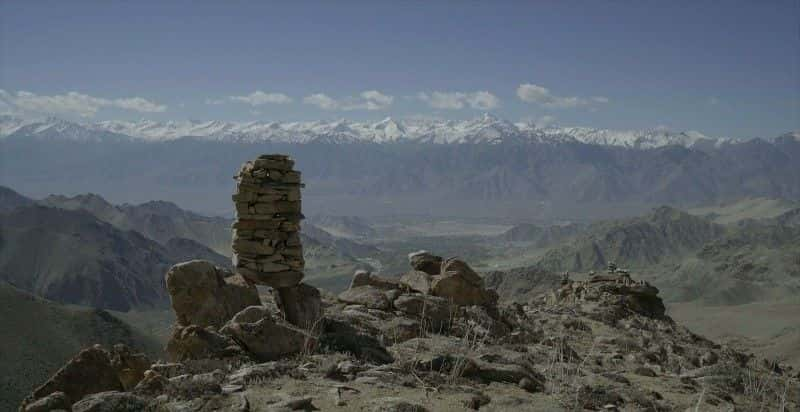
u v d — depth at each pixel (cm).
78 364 1341
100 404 1117
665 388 1855
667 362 2505
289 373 1447
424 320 2198
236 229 1948
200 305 1814
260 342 1573
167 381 1305
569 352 2244
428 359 1606
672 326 4178
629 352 2562
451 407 1295
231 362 1496
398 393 1367
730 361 2756
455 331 2188
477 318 2403
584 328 3256
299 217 1972
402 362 1591
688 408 1584
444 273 2705
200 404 1192
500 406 1354
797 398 2019
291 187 1978
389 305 2338
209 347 1545
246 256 1941
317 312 1941
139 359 1421
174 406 1183
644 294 4684
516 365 1648
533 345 2341
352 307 2286
